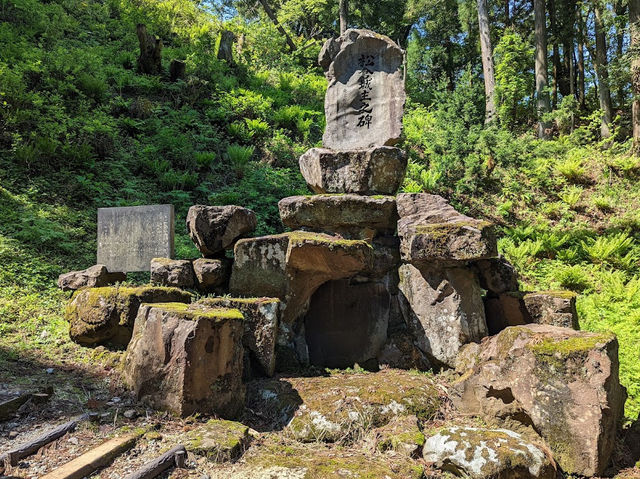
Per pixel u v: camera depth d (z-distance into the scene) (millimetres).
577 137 13953
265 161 11047
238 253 4723
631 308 6891
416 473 2789
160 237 5129
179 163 9969
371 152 5188
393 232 5133
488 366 3529
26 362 4086
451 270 4273
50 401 3412
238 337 3582
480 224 4074
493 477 2752
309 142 12336
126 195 8531
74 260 6555
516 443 2924
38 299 5434
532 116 16438
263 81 15383
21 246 6316
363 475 2674
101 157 9234
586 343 3094
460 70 23500
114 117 10578
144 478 2576
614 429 3133
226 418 3420
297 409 3506
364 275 4785
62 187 7992
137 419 3242
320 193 5652
